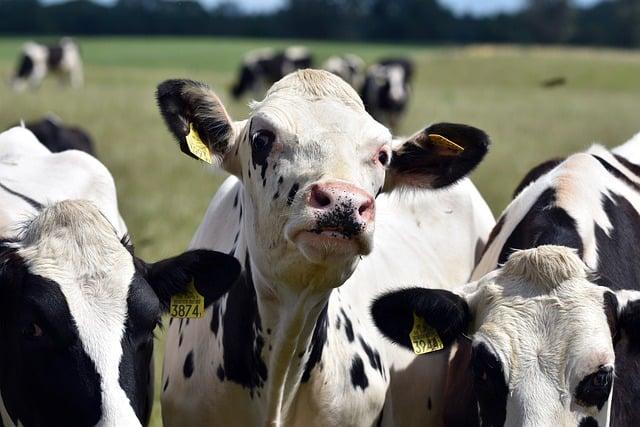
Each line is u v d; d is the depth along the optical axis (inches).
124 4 5777.6
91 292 229.0
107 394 220.2
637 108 1616.6
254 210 239.3
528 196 308.3
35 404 226.8
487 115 1365.7
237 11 6673.2
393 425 290.8
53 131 455.8
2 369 234.8
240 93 1911.9
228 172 256.1
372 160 229.0
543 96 1897.1
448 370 305.1
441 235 340.2
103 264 233.8
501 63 2810.0
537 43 5689.0
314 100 235.5
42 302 224.5
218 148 252.5
